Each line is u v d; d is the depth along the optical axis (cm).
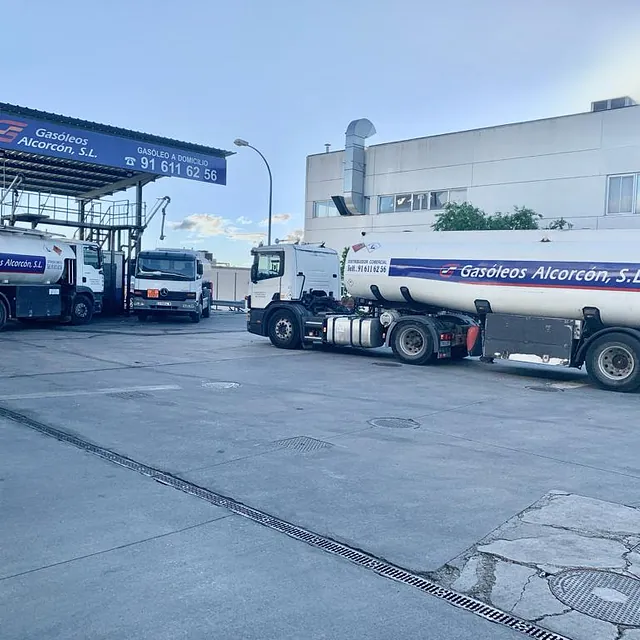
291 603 393
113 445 739
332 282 1916
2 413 881
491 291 1414
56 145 2584
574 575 439
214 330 2402
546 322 1352
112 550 461
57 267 2297
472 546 484
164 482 616
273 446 753
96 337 2027
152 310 2641
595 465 711
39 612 375
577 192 2389
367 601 399
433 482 634
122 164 2786
